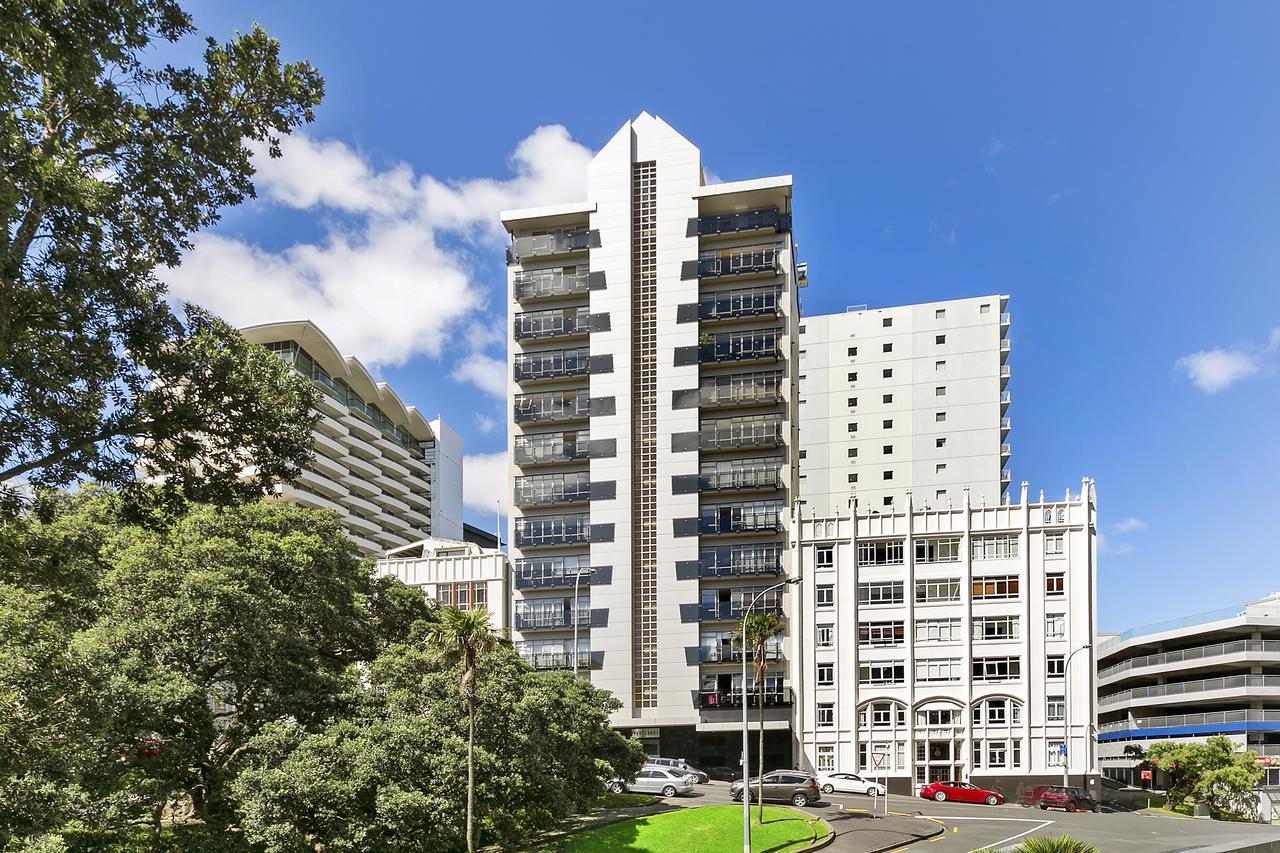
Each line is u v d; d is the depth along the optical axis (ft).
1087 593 231.71
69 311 68.44
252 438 81.51
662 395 260.62
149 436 77.36
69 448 72.08
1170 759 240.12
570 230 277.23
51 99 68.59
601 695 190.49
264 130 78.02
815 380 354.33
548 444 267.80
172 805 120.47
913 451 340.80
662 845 132.16
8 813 76.89
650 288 268.41
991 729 231.91
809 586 247.50
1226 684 265.34
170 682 107.34
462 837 118.73
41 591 85.76
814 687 242.17
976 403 338.95
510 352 277.64
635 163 275.80
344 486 390.01
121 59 66.59
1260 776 229.66
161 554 122.52
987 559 240.32
